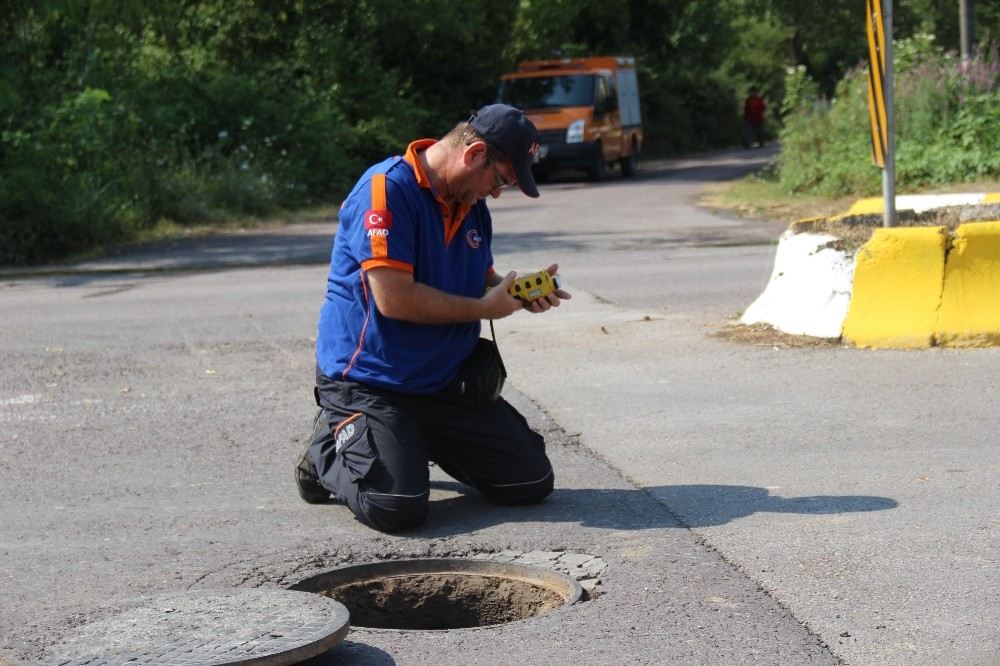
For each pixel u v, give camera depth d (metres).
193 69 27.86
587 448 6.55
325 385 5.44
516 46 37.41
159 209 22.06
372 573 4.83
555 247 16.83
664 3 48.53
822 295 9.07
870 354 8.50
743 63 69.25
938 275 8.69
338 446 5.33
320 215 24.36
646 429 6.88
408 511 5.17
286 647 3.79
